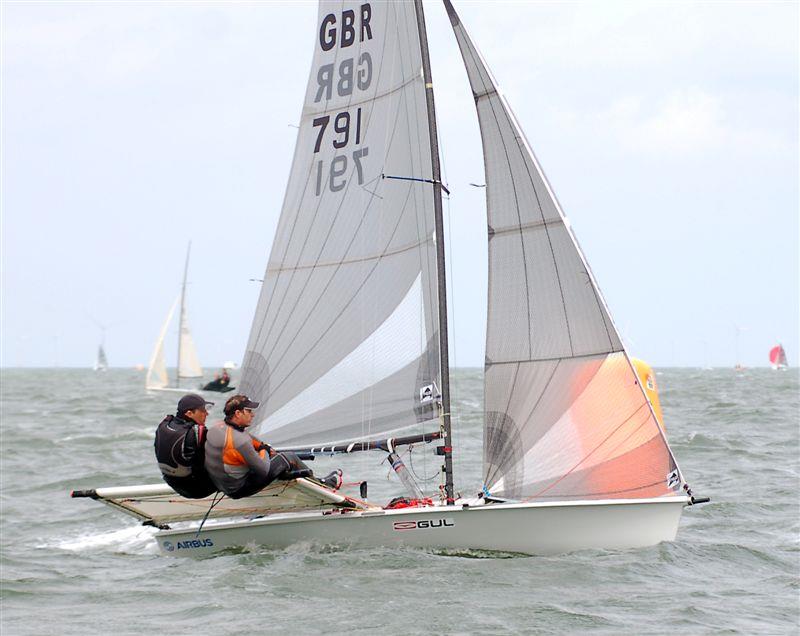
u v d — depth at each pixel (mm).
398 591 38188
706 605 36656
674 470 42875
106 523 58281
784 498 62281
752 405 154625
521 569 41094
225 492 41125
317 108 51344
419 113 47344
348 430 48688
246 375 52188
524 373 44656
